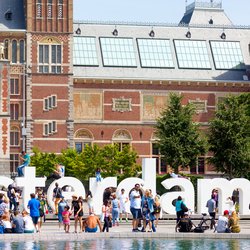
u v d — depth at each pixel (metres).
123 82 178.00
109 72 178.00
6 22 172.50
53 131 171.50
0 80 163.25
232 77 183.50
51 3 171.62
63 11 172.00
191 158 155.38
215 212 98.56
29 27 170.75
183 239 83.56
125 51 182.25
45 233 84.12
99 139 176.50
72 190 111.50
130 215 104.44
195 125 156.62
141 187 97.00
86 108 176.12
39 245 77.81
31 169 102.75
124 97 177.88
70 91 172.25
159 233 84.81
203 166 178.62
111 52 181.25
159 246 77.44
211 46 187.75
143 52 182.88
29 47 170.75
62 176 119.62
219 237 84.56
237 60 186.50
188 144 154.75
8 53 170.75
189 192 105.81
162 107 179.12
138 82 178.25
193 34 188.75
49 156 157.88
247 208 108.44
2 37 171.00
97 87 176.75
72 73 172.00
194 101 180.62
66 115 172.00
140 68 180.25
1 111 163.12
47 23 171.50
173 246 77.50
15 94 171.25
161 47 184.75
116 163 157.75
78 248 75.50
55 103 171.38
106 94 177.12
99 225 87.50
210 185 106.81
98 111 176.75
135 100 178.25
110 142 177.12
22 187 104.38
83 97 176.12
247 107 162.25
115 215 97.50
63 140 172.00
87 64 178.00
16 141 171.38
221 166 153.62
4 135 162.88
